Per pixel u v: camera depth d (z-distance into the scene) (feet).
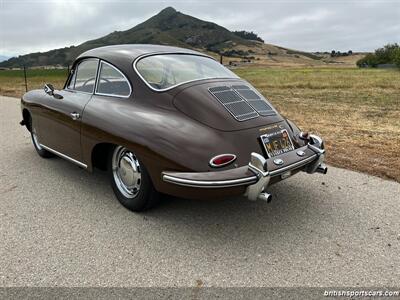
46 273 9.20
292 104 44.47
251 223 11.83
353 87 70.54
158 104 11.64
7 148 20.20
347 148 20.72
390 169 16.75
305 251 10.27
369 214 12.48
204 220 11.97
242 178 9.94
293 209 12.83
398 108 39.40
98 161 13.38
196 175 9.91
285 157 11.43
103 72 13.42
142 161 10.96
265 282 8.95
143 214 12.28
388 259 9.91
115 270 9.35
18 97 48.49
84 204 13.05
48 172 16.26
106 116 12.05
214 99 11.57
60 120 14.28
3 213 12.36
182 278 9.07
